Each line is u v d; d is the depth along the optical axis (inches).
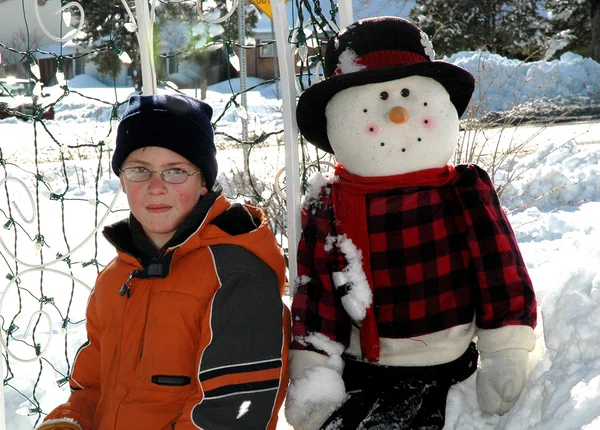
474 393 82.7
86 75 929.5
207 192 82.6
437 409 80.4
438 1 765.9
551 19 848.9
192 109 79.9
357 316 81.4
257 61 887.7
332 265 83.2
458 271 81.7
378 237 82.2
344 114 83.0
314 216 86.1
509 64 546.0
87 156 382.0
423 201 82.0
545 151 242.7
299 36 87.2
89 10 492.1
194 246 76.9
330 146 91.1
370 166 82.5
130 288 78.2
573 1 828.6
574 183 215.9
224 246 77.0
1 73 509.0
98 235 206.1
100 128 495.8
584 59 581.0
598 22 743.1
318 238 84.2
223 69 850.1
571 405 66.4
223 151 337.4
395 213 82.0
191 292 75.7
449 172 83.8
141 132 77.2
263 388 73.8
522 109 224.2
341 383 80.4
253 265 76.5
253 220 81.9
